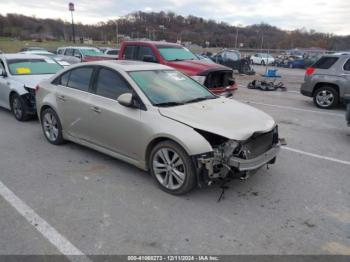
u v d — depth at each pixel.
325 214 3.54
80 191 3.96
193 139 3.54
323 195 3.98
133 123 4.07
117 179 4.31
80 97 4.86
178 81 4.84
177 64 8.30
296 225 3.32
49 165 4.75
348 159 5.25
